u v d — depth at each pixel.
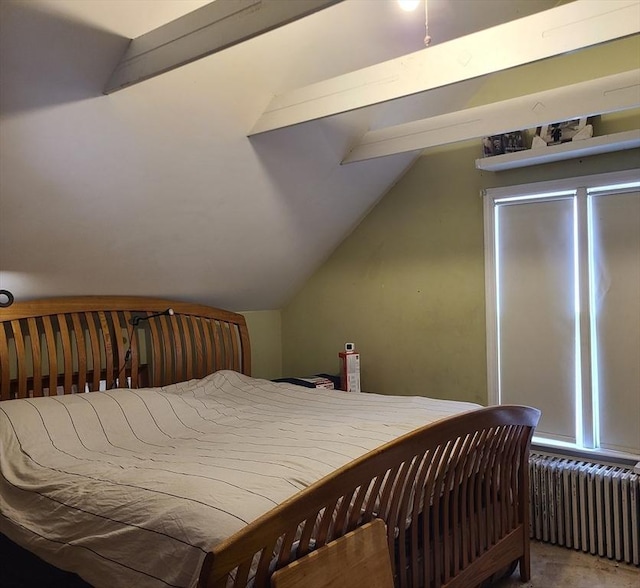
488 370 3.27
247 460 1.89
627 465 2.81
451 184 3.42
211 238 3.07
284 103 2.51
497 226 3.25
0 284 2.54
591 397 2.93
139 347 3.21
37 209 2.29
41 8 1.66
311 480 1.69
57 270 2.65
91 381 2.95
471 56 2.01
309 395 3.02
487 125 2.70
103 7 1.75
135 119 2.20
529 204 3.13
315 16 2.22
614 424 2.89
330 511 1.48
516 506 2.46
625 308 2.84
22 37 1.71
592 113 2.41
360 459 1.54
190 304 3.43
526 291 3.15
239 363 3.74
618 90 2.35
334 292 3.98
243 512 1.48
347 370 3.62
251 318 4.03
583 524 2.74
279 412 2.70
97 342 2.88
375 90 2.25
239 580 1.28
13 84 1.82
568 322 3.01
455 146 3.39
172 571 1.44
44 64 1.82
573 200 2.98
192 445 2.20
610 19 1.71
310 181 3.15
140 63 1.91
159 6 1.81
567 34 1.79
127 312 3.07
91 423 2.32
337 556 1.44
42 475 1.96
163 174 2.51
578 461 2.91
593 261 2.93
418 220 3.56
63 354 2.80
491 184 3.25
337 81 2.35
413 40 2.62
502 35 1.94
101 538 1.62
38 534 1.80
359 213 3.74
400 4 2.27
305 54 2.38
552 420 3.08
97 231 2.57
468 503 2.15
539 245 3.10
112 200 2.47
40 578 1.90
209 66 2.19
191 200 2.74
